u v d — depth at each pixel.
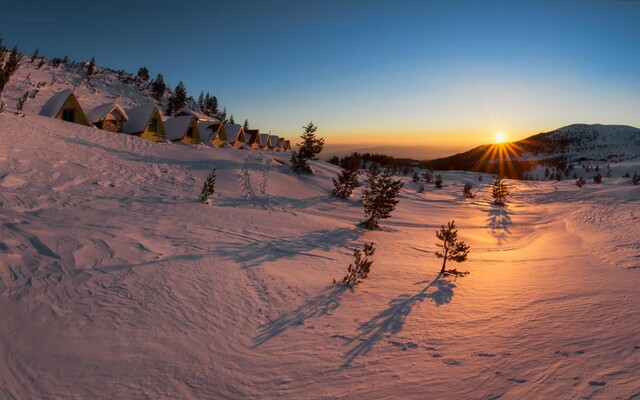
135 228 10.50
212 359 4.77
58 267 6.79
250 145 57.94
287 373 4.49
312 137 33.00
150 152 26.53
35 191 13.14
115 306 5.80
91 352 4.62
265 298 7.00
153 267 7.52
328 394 4.00
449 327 5.78
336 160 74.12
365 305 6.97
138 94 71.62
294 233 13.43
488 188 52.22
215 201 18.36
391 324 5.99
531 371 4.12
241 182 24.44
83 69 69.19
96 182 16.66
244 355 4.94
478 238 17.28
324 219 18.28
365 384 4.18
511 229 20.69
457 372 4.30
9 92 36.66
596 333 4.95
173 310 5.95
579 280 7.97
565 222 21.22
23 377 4.05
